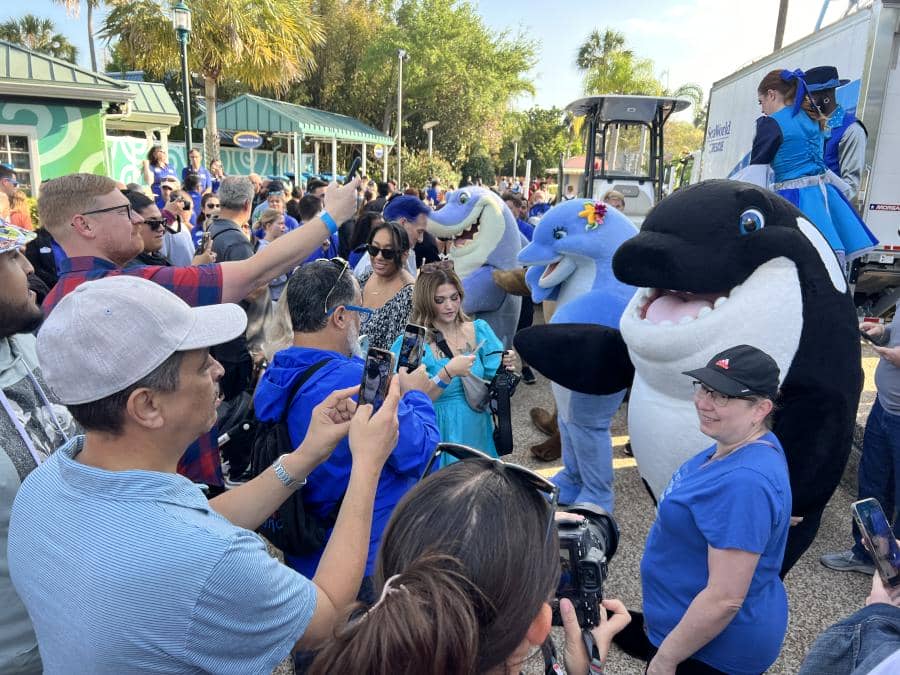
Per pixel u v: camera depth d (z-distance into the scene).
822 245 2.49
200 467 2.58
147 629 1.04
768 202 2.44
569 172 18.69
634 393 2.75
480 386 3.17
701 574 1.90
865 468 3.48
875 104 5.52
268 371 2.16
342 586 1.32
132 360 1.12
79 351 1.11
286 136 22.20
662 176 10.48
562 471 4.02
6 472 1.49
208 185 12.34
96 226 2.34
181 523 1.10
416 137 33.12
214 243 4.46
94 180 2.37
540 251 3.89
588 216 3.77
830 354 2.37
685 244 2.38
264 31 17.08
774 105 3.96
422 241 6.23
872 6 5.38
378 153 29.77
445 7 30.66
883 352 3.12
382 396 1.59
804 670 1.35
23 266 2.23
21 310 1.63
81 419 1.15
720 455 1.93
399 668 0.79
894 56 5.55
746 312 2.33
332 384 2.04
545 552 0.95
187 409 1.21
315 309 2.15
